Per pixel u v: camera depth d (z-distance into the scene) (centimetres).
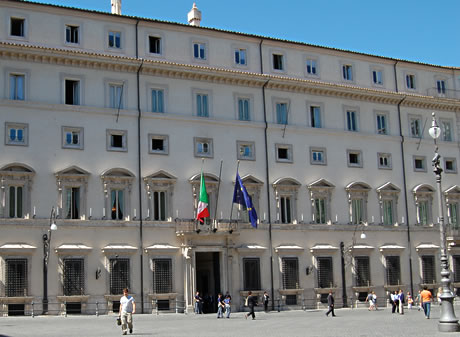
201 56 5831
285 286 5772
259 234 5756
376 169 6438
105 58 5309
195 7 6316
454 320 3253
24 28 5181
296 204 5966
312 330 3581
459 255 6681
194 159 5606
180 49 5734
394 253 6331
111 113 5338
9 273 4828
